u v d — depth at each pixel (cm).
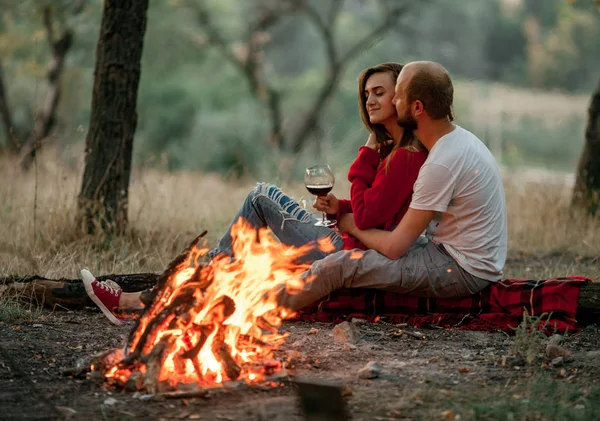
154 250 634
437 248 461
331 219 478
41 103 1727
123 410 327
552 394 350
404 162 450
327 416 314
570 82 4162
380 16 2669
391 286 460
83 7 1421
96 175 659
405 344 434
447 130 451
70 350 412
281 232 495
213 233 709
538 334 419
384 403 338
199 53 2291
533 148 2917
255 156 2489
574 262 690
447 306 472
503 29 4641
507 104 3406
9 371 375
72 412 323
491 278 462
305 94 2752
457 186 444
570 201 834
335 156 1321
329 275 461
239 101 2819
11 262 559
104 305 473
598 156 815
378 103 467
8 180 823
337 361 402
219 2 2122
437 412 326
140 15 664
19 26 1477
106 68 658
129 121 668
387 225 464
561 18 4262
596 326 468
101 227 639
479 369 390
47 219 659
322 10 2266
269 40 2248
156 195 797
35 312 481
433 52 3300
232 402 339
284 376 364
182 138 2733
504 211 470
